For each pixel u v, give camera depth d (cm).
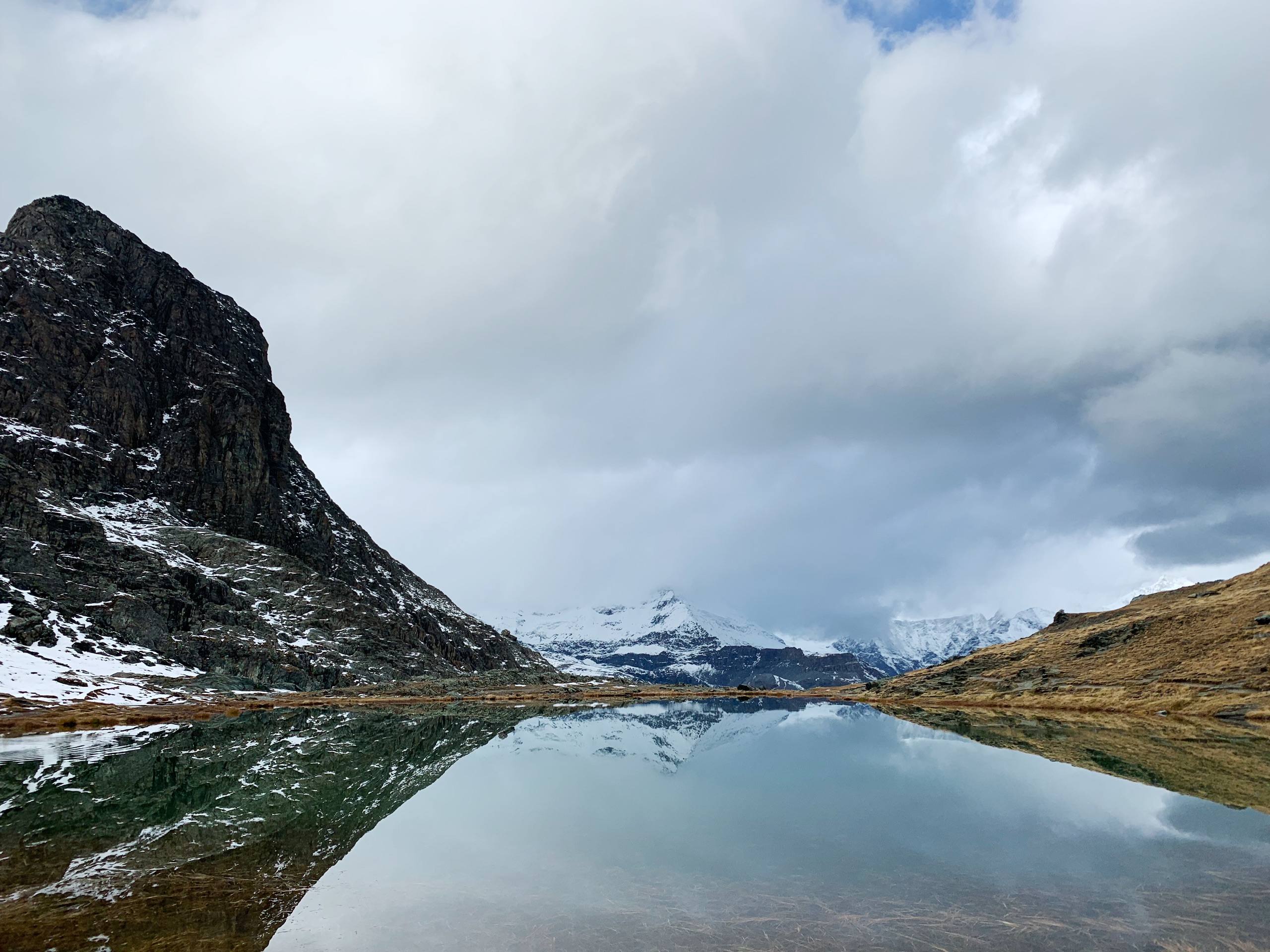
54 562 12938
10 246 19088
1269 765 4681
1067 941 1852
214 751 5903
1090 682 10838
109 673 11169
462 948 1883
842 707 13788
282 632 15775
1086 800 3738
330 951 1856
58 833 3141
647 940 1919
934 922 2014
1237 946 1797
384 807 3859
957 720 9162
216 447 19850
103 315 19650
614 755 6462
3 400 16488
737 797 4119
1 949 1872
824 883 2416
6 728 7225
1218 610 11238
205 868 2648
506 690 18112
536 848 2967
